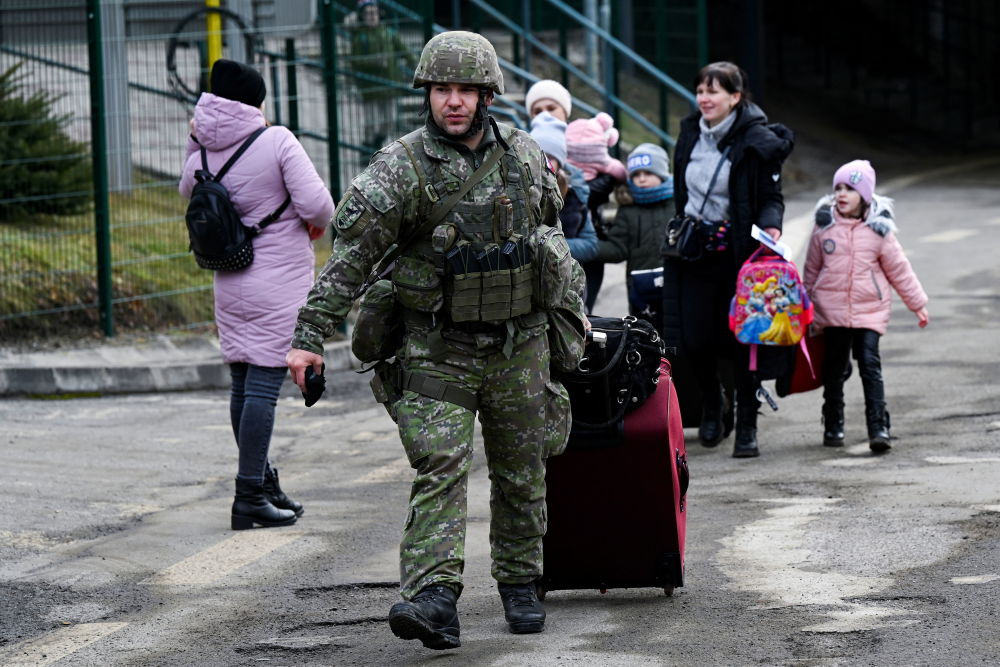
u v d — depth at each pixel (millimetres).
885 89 91438
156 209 33281
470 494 19141
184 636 13773
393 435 24031
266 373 17703
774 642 12562
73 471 21406
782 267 19906
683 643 12633
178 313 31641
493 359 12344
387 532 17516
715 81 20219
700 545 16078
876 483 18625
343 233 12117
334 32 32969
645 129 59781
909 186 66875
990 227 49062
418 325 12328
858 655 12094
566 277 12344
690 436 22938
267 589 15289
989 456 19766
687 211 20641
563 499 13516
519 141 12438
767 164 20188
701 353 21031
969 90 91625
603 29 60562
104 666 12953
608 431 13273
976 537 15625
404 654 12773
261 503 17875
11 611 14719
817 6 97188
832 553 15391
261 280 17438
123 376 28219
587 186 21078
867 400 20672
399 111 36844
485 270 12016
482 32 63344
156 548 17047
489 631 13289
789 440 21969
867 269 20828
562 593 14594
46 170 31688
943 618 12953
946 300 34719
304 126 35688
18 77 32719
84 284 30906
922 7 99062
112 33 34125
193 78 34625
